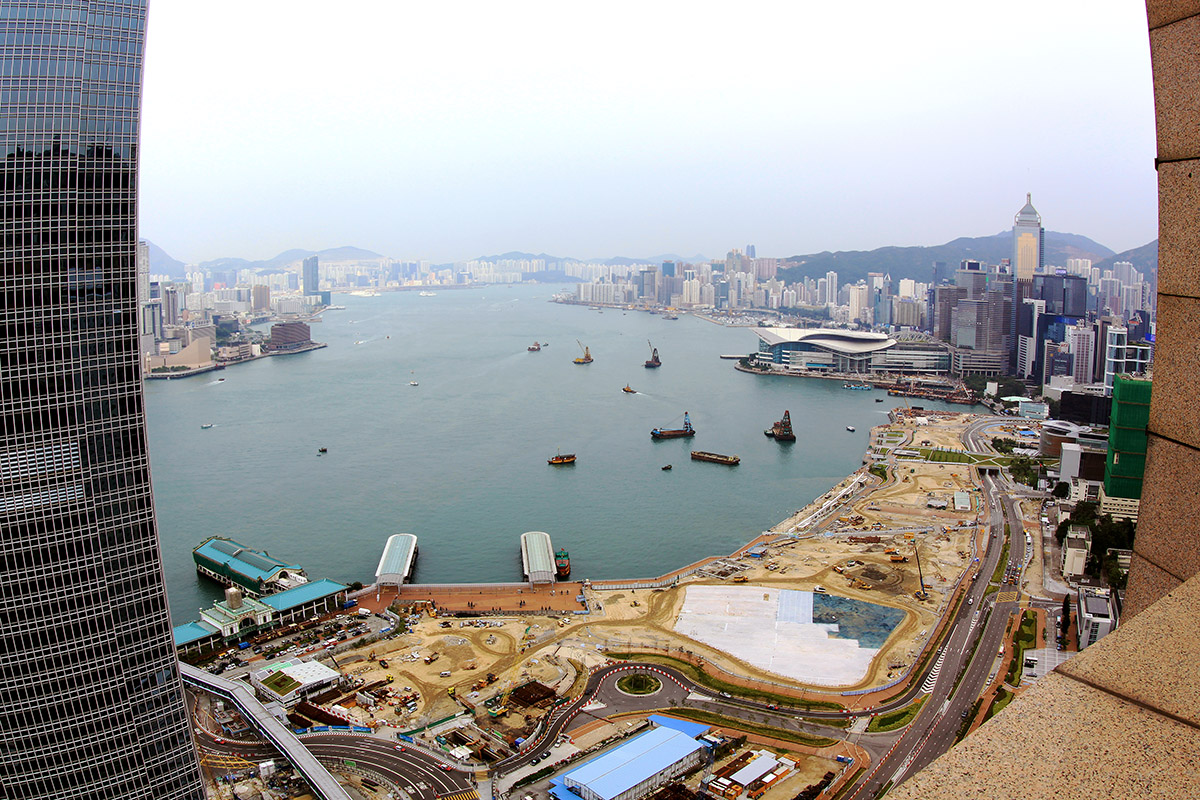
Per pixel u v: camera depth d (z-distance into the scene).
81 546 133.12
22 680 132.00
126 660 138.75
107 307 131.50
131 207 132.75
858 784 153.62
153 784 143.12
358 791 155.25
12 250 124.00
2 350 124.44
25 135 123.31
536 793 152.88
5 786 134.50
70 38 125.88
